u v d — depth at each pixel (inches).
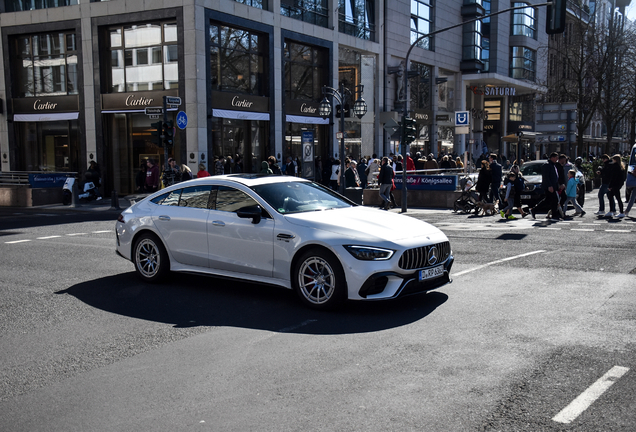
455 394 158.7
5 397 166.4
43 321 247.3
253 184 291.0
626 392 157.3
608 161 639.8
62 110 1128.8
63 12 1107.3
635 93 1284.4
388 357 190.5
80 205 920.3
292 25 1200.8
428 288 255.9
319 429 140.2
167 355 199.2
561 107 1096.8
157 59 1047.6
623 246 418.0
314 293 259.8
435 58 1688.0
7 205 924.6
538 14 2070.6
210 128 1036.5
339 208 289.0
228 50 1084.5
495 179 701.9
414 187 839.7
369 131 1457.9
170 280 328.5
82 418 150.8
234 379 174.9
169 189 321.4
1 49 1173.1
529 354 189.6
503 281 305.3
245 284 315.3
